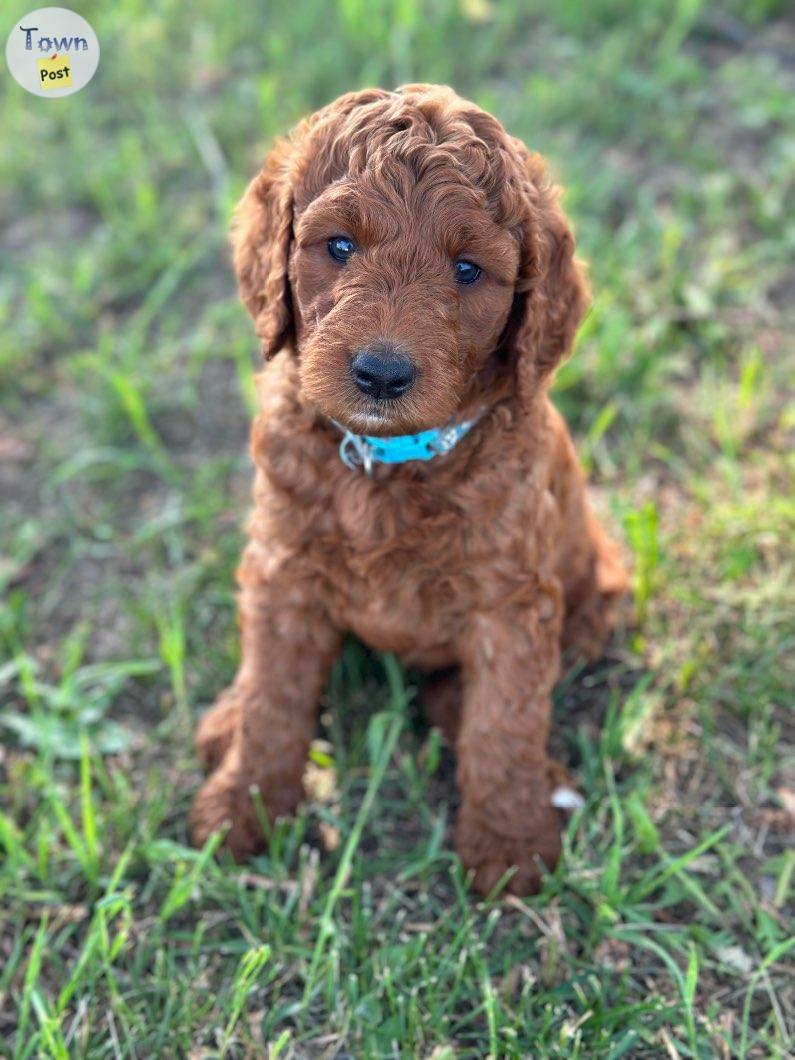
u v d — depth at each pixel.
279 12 1.10
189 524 0.70
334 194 0.41
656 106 0.98
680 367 0.77
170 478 0.71
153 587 0.66
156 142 0.95
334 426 0.46
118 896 0.47
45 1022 0.44
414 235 0.41
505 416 0.46
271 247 0.46
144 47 1.05
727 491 0.69
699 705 0.59
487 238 0.42
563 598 0.58
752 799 0.55
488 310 0.43
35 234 0.89
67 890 0.52
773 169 0.90
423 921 0.51
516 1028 0.45
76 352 0.80
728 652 0.61
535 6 1.10
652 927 0.49
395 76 0.99
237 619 0.59
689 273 0.82
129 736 0.59
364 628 0.51
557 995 0.47
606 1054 0.45
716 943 0.49
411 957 0.48
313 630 0.52
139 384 0.75
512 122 0.94
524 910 0.50
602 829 0.54
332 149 0.43
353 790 0.56
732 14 1.09
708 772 0.57
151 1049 0.46
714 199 0.86
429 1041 0.46
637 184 0.91
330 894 0.49
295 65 1.02
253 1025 0.47
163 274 0.85
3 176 0.93
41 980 0.49
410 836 0.55
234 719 0.56
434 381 0.41
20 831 0.54
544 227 0.45
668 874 0.50
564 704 0.60
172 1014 0.47
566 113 0.96
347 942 0.49
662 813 0.55
